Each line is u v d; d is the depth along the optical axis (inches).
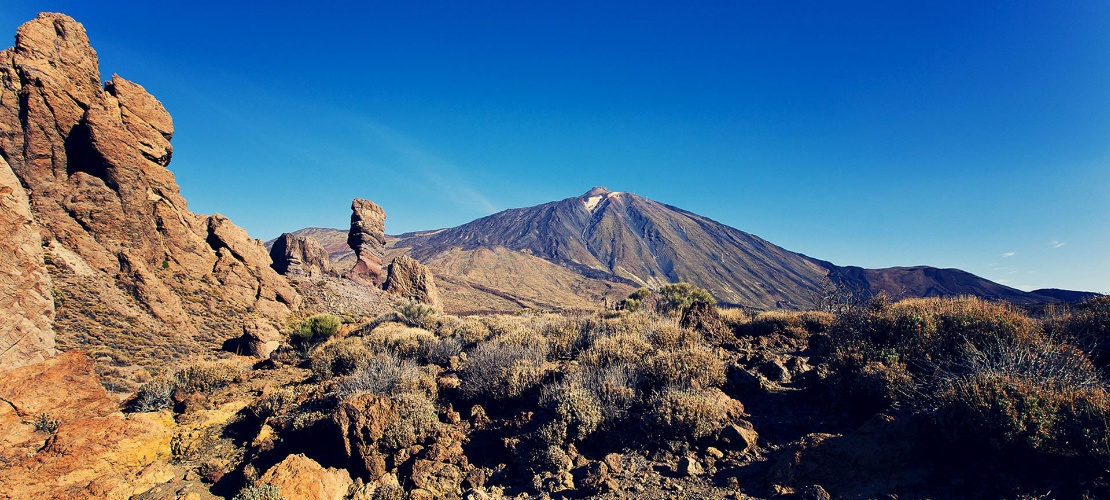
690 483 235.0
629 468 255.3
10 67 1026.7
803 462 219.8
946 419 210.1
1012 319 299.3
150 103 1278.3
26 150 1015.0
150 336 926.4
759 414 293.1
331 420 336.5
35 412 428.8
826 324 446.0
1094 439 177.2
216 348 996.6
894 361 291.1
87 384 486.9
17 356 671.1
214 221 1386.6
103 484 318.0
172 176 1289.4
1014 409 191.3
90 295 925.2
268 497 273.3
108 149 1091.3
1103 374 251.1
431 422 337.1
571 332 517.7
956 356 285.4
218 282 1268.5
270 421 391.9
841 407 279.9
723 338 470.6
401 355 558.6
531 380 374.3
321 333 805.9
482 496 263.7
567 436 291.9
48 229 979.9
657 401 291.9
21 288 732.7
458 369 456.1
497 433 329.1
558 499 247.3
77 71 1125.1
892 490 196.2
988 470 191.6
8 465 367.6
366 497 287.3
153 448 375.2
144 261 1112.8
